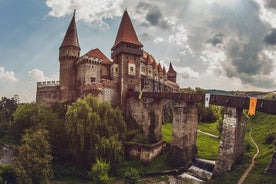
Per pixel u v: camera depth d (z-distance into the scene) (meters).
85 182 42.97
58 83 72.44
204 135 71.25
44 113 55.31
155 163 50.16
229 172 35.72
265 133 55.03
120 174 45.03
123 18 77.75
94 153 45.59
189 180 43.00
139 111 63.53
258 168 34.38
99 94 63.53
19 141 55.94
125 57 71.44
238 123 37.38
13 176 37.94
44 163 38.62
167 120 86.56
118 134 51.66
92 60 66.88
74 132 47.12
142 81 83.38
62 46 70.62
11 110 86.94
